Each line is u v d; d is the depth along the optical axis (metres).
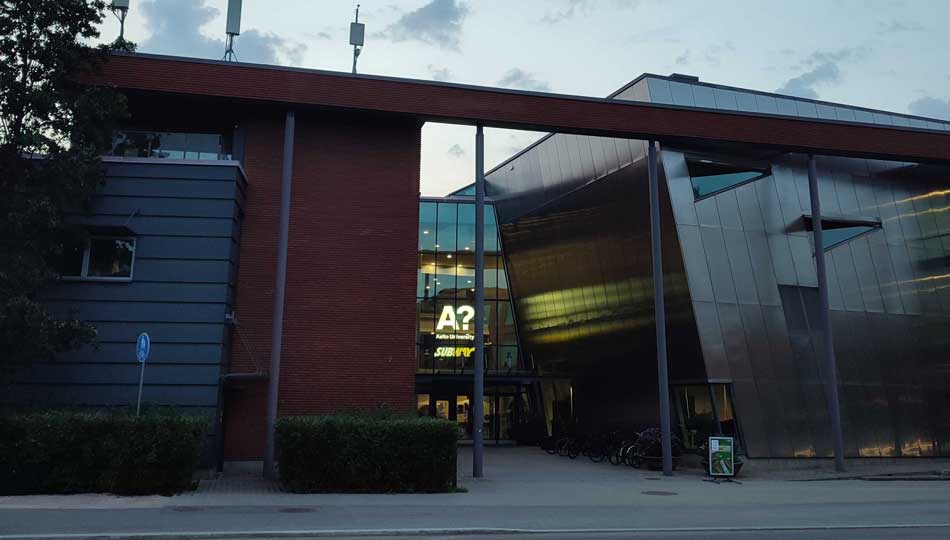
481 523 11.98
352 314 20.25
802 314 25.81
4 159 15.82
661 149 24.73
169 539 10.20
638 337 28.27
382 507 13.79
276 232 20.30
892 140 25.53
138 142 20.64
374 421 16.62
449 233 37.22
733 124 23.55
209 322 18.36
